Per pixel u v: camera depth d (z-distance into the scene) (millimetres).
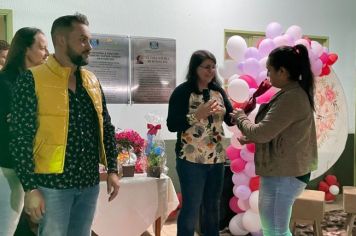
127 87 3639
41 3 3318
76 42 1538
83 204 1645
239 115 2188
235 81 2662
